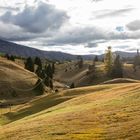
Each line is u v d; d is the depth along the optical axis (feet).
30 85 578.25
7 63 651.25
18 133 132.26
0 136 136.67
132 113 123.44
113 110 138.72
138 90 183.52
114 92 219.41
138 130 96.84
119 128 104.42
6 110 381.19
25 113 268.41
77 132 109.81
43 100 299.79
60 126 126.31
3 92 528.63
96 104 173.99
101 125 114.32
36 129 131.23
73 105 205.16
